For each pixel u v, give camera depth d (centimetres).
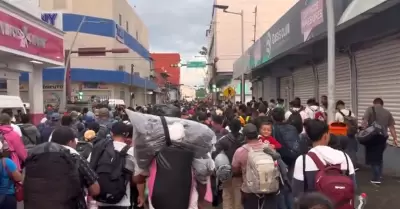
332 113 1073
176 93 11488
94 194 530
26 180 476
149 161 469
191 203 466
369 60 1662
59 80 4531
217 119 878
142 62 7150
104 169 560
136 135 461
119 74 4966
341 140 798
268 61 2389
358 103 1780
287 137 732
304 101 2605
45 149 483
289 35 1830
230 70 6388
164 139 460
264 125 694
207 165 475
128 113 468
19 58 1916
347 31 1591
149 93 8238
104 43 4859
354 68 1791
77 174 488
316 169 414
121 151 573
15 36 1714
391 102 1494
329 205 239
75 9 4881
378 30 1402
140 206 588
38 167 471
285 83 3166
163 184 452
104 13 5050
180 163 456
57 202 466
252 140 618
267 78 3744
